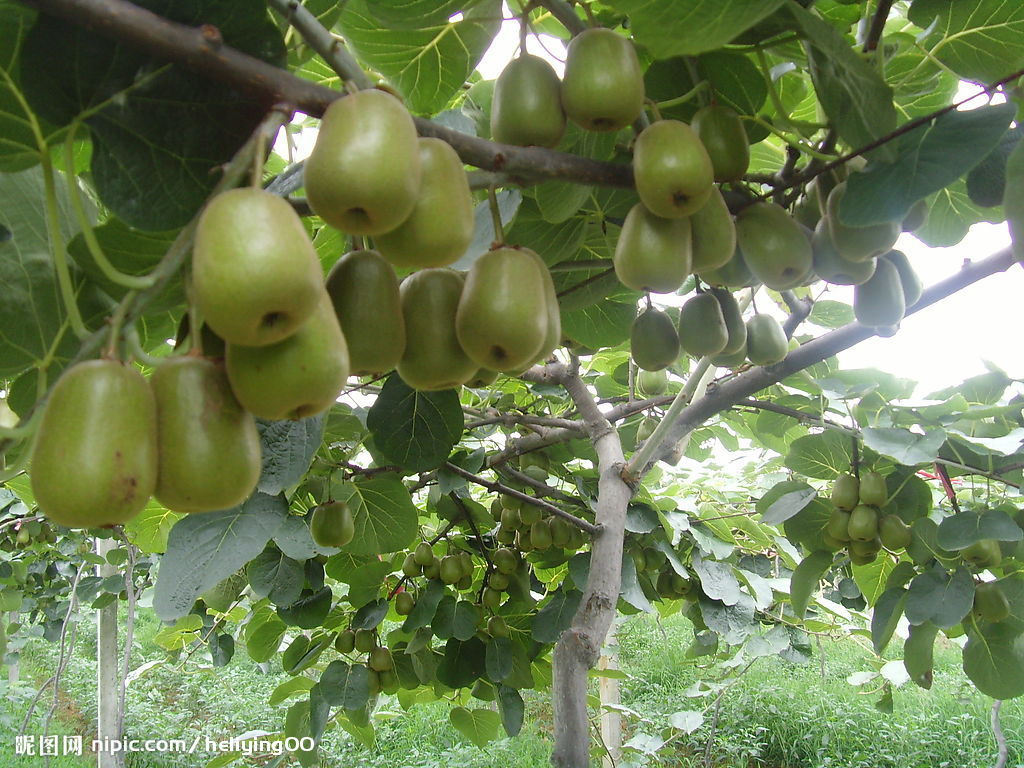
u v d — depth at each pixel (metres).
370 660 2.85
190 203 0.95
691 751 6.72
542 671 3.09
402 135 0.81
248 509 2.13
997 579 2.11
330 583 3.93
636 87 1.09
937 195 1.79
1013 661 2.09
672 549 2.97
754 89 1.34
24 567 5.99
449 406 1.81
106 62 0.85
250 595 3.16
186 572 2.04
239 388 0.78
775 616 3.80
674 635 9.83
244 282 0.69
